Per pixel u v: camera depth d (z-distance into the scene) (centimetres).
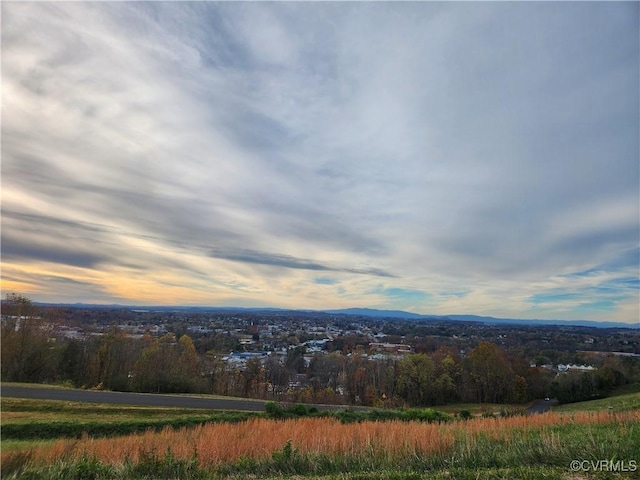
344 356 6962
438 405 5859
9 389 3569
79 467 773
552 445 674
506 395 6044
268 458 788
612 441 685
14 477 744
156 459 789
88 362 5262
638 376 5975
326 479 600
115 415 2678
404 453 743
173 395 3900
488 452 702
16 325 5078
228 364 6481
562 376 6166
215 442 906
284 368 6562
